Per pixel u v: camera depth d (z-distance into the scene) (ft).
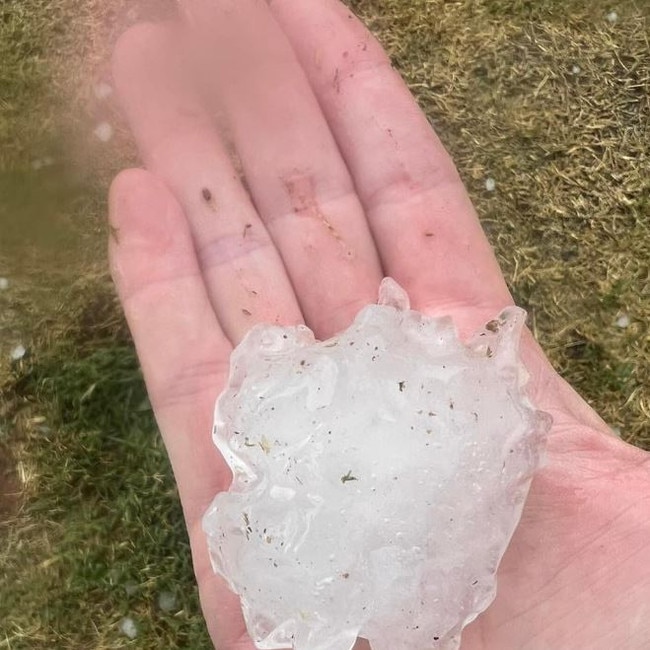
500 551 0.36
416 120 0.49
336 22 0.49
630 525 0.39
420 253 0.48
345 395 0.35
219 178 0.47
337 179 0.48
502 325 0.40
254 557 0.35
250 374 0.38
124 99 0.49
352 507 0.34
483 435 0.36
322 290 0.47
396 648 0.35
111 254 0.47
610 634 0.38
